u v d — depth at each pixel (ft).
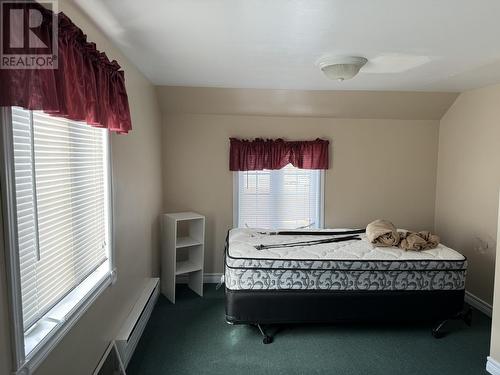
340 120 13.71
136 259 9.60
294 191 14.01
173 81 11.10
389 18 5.86
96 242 7.09
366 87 11.69
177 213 13.09
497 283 8.07
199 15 5.77
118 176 8.00
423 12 5.61
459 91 12.28
